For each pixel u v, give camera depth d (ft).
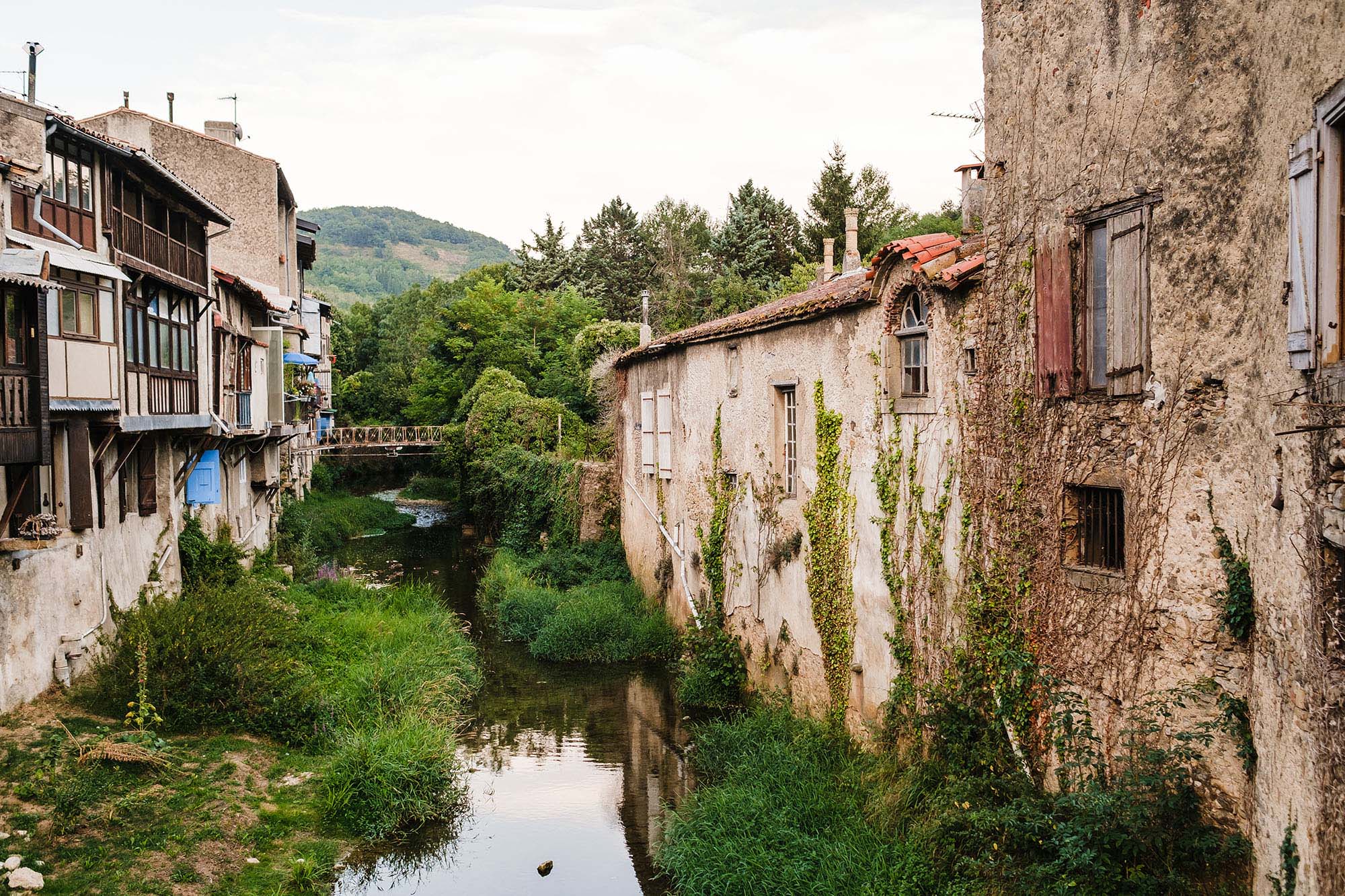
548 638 59.72
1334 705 16.51
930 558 31.83
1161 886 21.61
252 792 34.96
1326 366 16.60
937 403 31.58
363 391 181.98
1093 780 24.03
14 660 35.91
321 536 101.96
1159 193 23.17
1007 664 27.50
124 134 87.15
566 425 104.17
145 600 46.01
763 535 46.42
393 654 50.88
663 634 59.11
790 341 43.62
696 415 56.03
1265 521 19.92
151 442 51.65
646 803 39.06
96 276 41.16
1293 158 17.60
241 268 90.79
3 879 26.37
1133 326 23.89
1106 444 24.86
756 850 29.99
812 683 41.37
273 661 43.32
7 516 36.35
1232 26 21.49
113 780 32.86
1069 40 25.93
